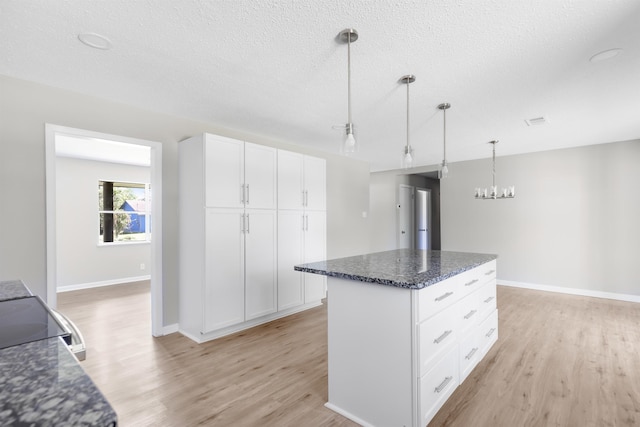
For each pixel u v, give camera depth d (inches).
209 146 119.5
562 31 72.5
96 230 224.5
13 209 96.5
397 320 66.6
